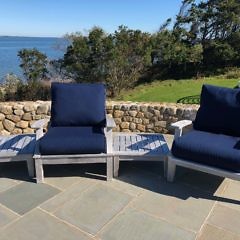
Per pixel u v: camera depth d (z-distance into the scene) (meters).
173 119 4.71
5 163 3.58
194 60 14.62
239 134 3.16
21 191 2.96
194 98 7.30
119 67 11.12
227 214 2.61
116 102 5.04
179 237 2.33
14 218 2.54
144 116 4.84
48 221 2.51
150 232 2.38
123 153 3.19
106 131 3.25
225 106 3.24
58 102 3.56
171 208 2.69
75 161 3.07
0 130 4.77
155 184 3.10
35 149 3.18
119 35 11.41
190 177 3.24
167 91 10.84
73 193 2.92
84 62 11.03
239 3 15.09
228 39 15.44
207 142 2.89
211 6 15.40
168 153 3.21
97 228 2.42
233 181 3.15
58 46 11.91
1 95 8.97
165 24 14.65
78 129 3.38
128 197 2.86
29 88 9.54
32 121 4.75
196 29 15.73
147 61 11.98
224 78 13.64
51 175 3.28
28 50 10.64
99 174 3.29
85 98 3.57
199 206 2.72
